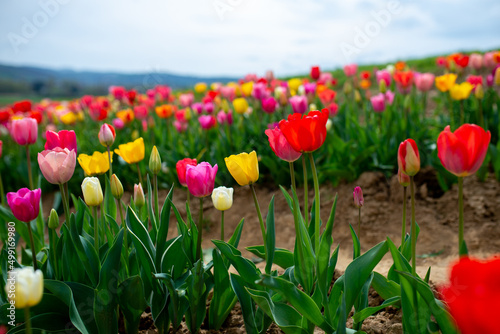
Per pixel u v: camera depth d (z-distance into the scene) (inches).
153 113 262.1
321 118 63.4
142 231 83.5
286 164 182.7
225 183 193.0
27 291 49.0
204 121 187.8
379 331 82.4
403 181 76.4
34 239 112.5
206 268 82.2
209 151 201.0
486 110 180.5
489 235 140.4
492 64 220.2
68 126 305.1
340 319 64.1
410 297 65.1
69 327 79.9
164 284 84.0
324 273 68.8
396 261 67.2
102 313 75.8
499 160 158.2
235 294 81.3
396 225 152.6
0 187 146.5
